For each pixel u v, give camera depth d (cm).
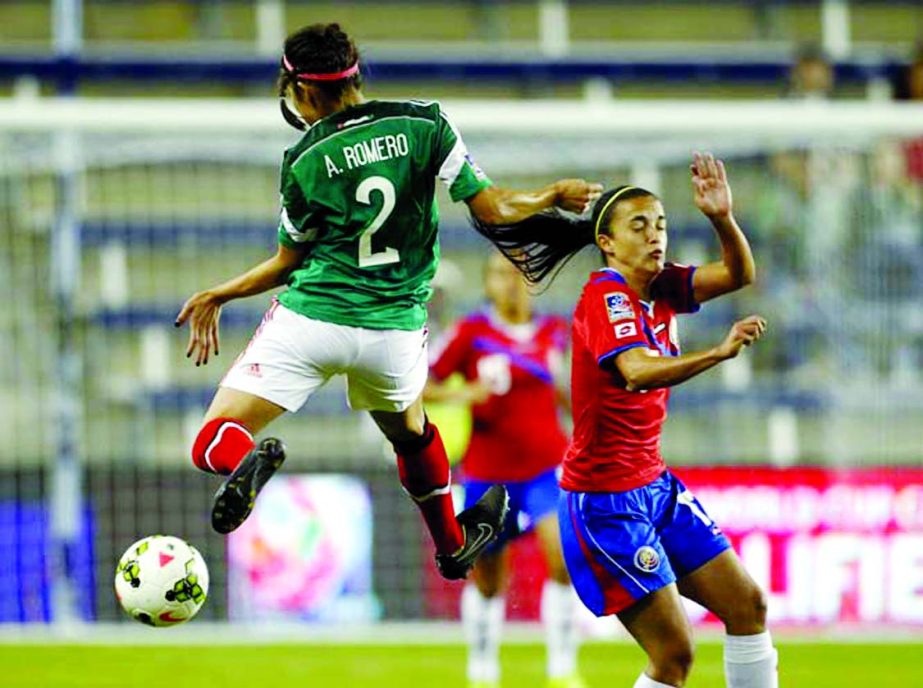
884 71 4581
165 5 5000
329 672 3244
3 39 4934
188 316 1956
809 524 3709
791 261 4141
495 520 2161
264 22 4997
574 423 2027
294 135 3638
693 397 4181
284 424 4162
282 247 1909
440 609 3809
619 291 1953
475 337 3164
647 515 1992
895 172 4062
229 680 3152
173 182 4262
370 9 5078
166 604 1902
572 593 3039
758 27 5194
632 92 4897
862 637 3666
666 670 1975
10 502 3881
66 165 3981
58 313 3947
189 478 3903
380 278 1845
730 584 2002
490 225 1894
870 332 4075
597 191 1873
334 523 3791
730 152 4106
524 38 5128
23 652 3488
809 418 4131
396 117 1841
